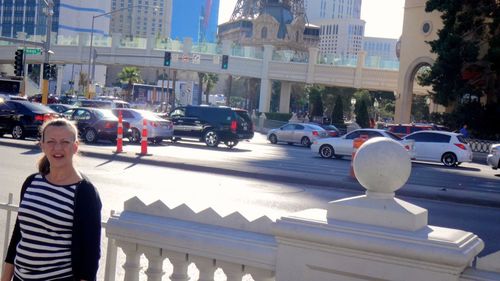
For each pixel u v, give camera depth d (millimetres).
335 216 3027
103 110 26984
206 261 3506
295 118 57406
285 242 3105
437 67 40688
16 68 38781
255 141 39156
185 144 29547
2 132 25750
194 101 111125
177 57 56344
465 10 41812
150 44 62281
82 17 147000
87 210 3311
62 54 66000
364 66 58031
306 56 61438
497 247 9523
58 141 3359
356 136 27078
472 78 40562
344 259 2930
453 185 18438
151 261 3746
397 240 2777
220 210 3719
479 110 40969
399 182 2941
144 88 79188
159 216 3768
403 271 2787
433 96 42344
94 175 15203
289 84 68812
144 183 14336
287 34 114750
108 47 63750
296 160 24328
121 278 6031
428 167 26594
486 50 43344
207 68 61062
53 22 142000
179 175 16297
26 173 14695
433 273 2727
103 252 7086
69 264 3295
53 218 3244
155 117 28328
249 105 95688
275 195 13633
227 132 28516
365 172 2943
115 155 19078
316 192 14531
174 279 3643
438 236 2768
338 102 58719
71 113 26875
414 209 2932
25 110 25391
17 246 3383
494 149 24953
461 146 27609
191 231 3535
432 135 28172
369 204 2957
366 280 2885
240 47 61562
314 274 3027
